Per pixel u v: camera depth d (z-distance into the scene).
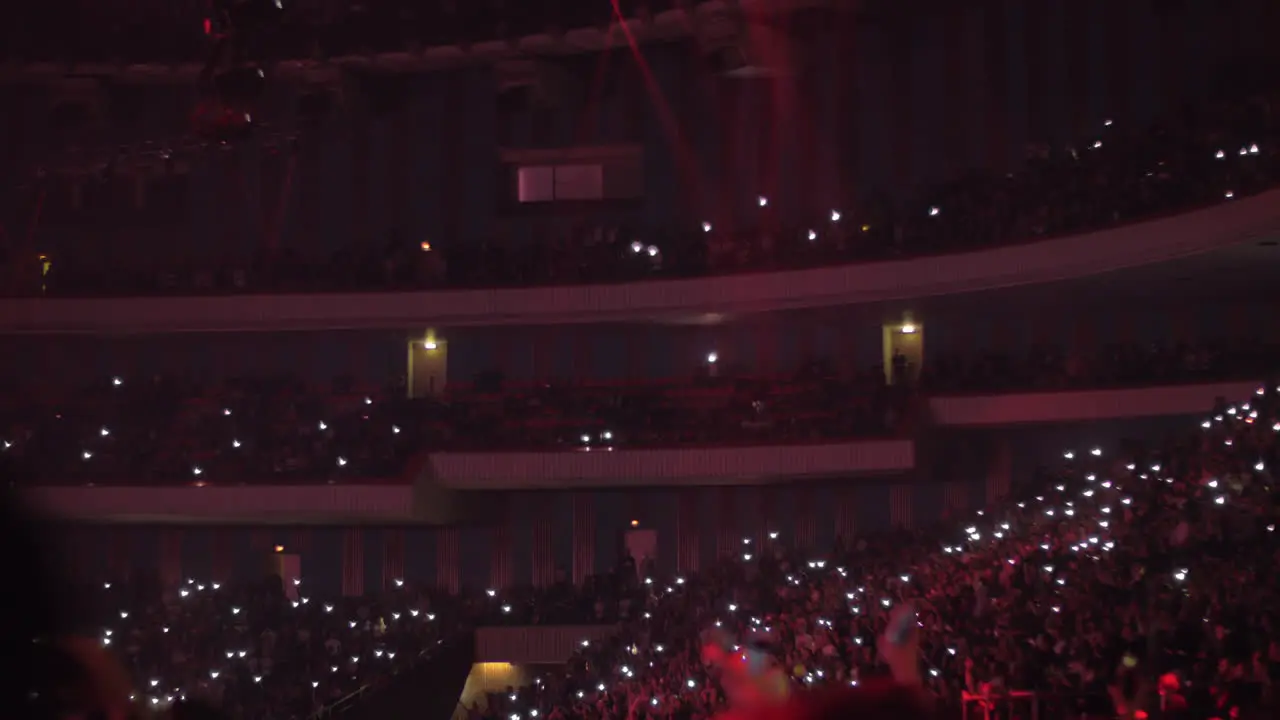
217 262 33.56
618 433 28.66
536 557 32.91
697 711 19.39
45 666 2.18
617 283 29.78
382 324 30.72
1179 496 18.59
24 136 33.59
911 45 30.95
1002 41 29.69
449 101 34.12
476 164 33.91
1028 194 26.00
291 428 29.89
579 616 29.39
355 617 29.19
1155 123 24.39
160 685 24.75
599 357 33.03
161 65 31.64
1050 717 12.89
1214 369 24.50
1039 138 29.11
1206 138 22.91
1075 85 28.53
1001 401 26.94
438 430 29.28
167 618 27.81
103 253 33.88
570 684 25.64
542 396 30.08
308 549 33.28
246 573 33.09
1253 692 11.11
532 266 30.45
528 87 31.62
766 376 30.31
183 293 30.95
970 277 26.22
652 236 30.53
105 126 32.34
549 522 33.00
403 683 24.70
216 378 33.94
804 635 19.19
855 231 28.28
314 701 24.80
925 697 2.02
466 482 29.02
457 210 33.88
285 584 33.25
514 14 31.14
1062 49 28.78
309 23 31.61
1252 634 13.08
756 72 30.75
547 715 25.27
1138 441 23.72
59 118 31.95
